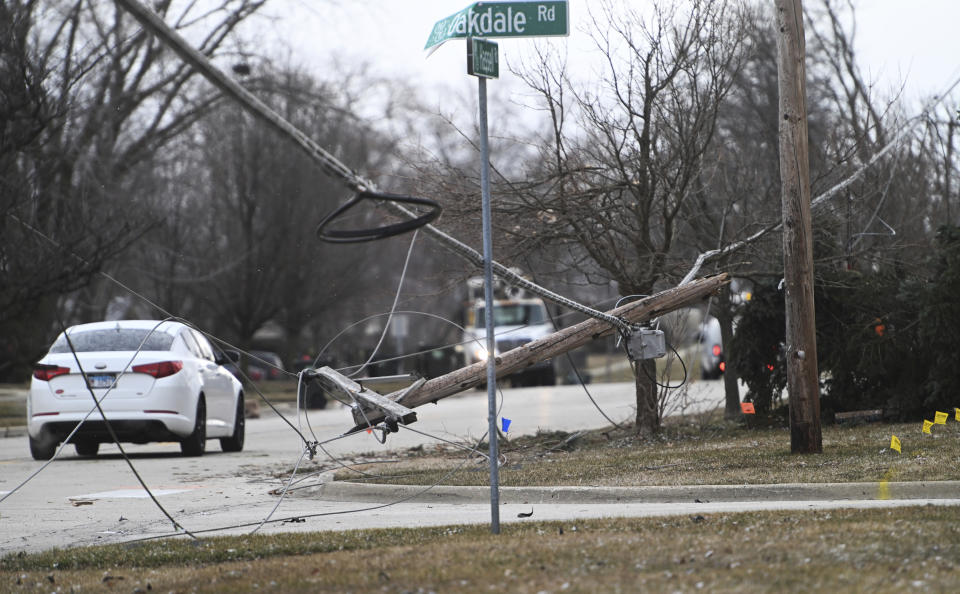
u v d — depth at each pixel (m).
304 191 96.62
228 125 95.12
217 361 36.62
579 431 36.06
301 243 97.25
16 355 64.06
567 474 24.16
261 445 41.31
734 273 34.16
